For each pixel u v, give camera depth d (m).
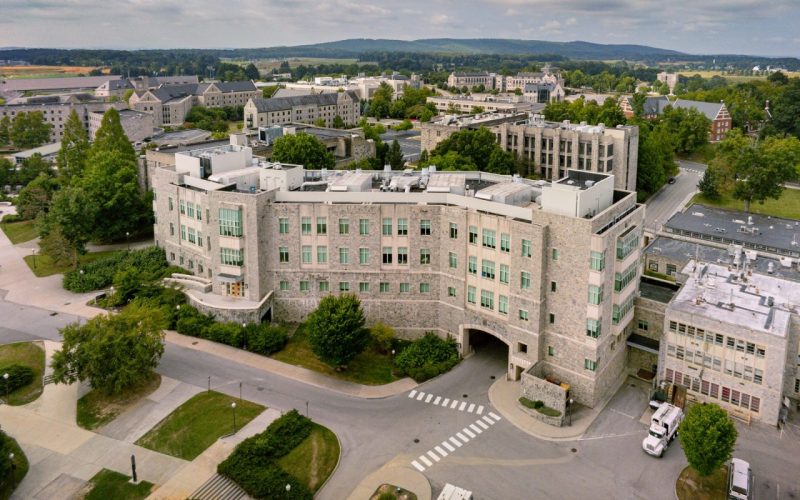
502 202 97.81
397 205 102.44
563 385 91.56
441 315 105.25
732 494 70.69
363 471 76.56
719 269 104.94
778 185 184.62
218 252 108.88
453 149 195.88
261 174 113.06
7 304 118.56
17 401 88.88
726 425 71.25
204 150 129.88
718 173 187.62
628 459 78.88
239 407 87.56
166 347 102.75
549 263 90.06
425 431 84.12
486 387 94.38
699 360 88.38
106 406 87.75
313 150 170.38
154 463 76.88
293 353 101.81
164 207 127.44
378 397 91.56
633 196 95.69
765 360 82.75
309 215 104.38
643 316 97.88
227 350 102.31
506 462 78.31
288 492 71.31
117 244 148.88
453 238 100.75
